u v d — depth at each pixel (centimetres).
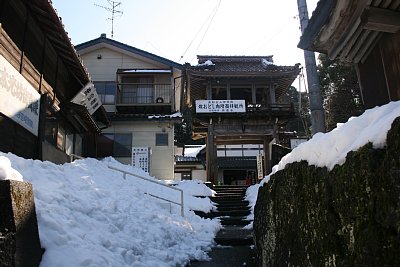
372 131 244
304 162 384
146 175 1529
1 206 370
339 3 609
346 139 288
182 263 673
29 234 398
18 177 414
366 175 234
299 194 387
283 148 1546
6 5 845
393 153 208
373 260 220
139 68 2161
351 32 667
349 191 257
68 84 1369
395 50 636
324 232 303
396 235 201
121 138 1997
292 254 401
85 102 1404
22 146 907
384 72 678
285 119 2036
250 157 2956
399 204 199
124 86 2097
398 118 210
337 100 2233
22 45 936
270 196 561
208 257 750
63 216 554
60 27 976
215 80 2105
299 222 381
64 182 746
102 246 546
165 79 2122
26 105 925
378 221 219
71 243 479
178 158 3036
